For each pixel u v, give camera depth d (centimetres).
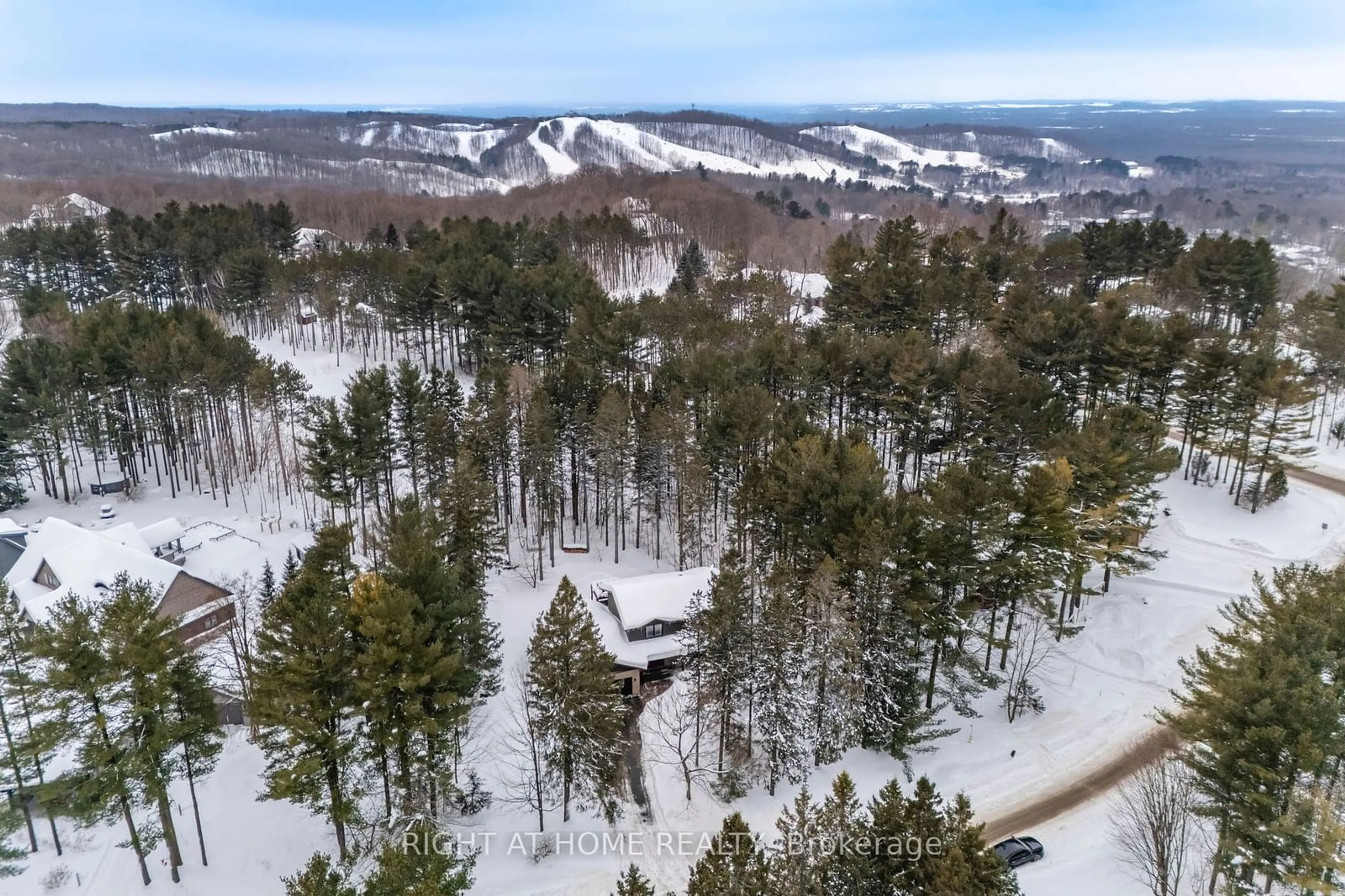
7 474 6738
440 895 2369
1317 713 2572
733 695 3844
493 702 4409
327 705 3164
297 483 7162
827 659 3716
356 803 3538
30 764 3195
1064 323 6600
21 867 3269
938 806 3572
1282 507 6006
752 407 5512
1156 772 3341
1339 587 3178
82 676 2953
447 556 4584
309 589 3388
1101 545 4609
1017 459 5678
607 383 6762
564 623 3444
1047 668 4503
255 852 3466
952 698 4159
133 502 6962
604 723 3556
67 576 4822
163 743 3019
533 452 5672
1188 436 6719
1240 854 2730
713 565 5788
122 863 3356
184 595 4934
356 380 7162
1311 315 7644
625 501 6562
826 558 3850
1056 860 3244
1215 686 2952
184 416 7231
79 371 6850
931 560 3841
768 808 3719
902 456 6388
